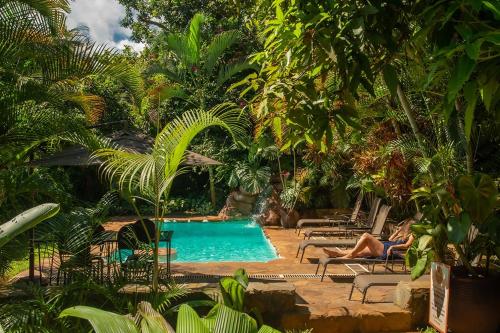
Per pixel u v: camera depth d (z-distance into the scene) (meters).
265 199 15.91
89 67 6.26
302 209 15.26
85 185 18.08
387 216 10.51
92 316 1.87
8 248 5.16
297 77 3.28
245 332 2.03
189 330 1.98
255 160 16.98
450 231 5.30
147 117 18.39
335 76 3.53
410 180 9.48
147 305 2.21
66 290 4.90
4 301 5.32
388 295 6.77
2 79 6.00
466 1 2.24
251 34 18.33
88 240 5.54
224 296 4.84
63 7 6.76
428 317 5.87
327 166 14.30
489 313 5.44
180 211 18.39
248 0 4.91
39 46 5.92
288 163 16.80
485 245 5.76
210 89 18.50
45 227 5.42
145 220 6.80
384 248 8.09
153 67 17.69
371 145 10.09
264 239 13.61
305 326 5.65
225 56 19.23
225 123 5.42
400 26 3.06
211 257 11.28
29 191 5.73
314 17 2.89
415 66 4.90
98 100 9.41
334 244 9.29
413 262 5.90
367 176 11.12
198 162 7.16
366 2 2.95
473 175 5.21
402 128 9.41
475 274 5.73
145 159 5.15
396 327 5.82
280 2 3.41
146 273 5.38
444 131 6.23
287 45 3.13
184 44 17.34
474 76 2.44
